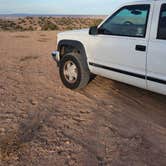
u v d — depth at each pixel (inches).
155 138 157.0
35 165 126.8
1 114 184.4
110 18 204.2
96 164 129.3
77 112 193.0
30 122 172.9
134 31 184.1
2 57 407.2
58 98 221.9
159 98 224.2
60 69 249.1
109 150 142.4
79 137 155.6
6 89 242.4
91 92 238.7
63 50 260.5
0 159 130.5
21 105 203.2
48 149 141.1
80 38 228.7
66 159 132.6
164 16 165.3
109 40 200.5
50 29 1343.5
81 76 230.1
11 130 160.4
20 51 475.8
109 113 192.9
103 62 209.8
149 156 137.9
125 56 189.3
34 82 268.8
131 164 130.5
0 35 791.1
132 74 187.8
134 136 158.9
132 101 217.5
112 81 268.2
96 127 169.5
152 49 168.9
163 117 187.3
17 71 315.0
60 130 163.5
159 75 169.9
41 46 553.9
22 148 140.6
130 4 189.2
